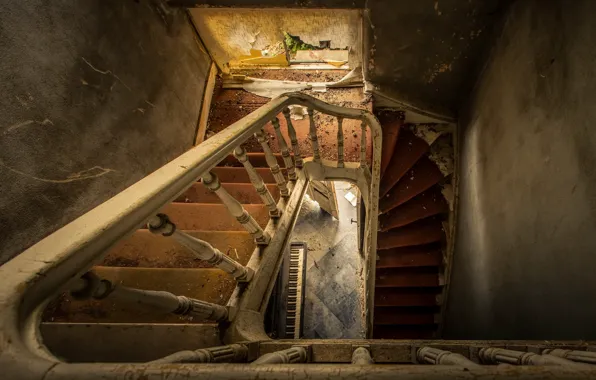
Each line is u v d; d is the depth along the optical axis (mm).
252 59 4539
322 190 4781
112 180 2391
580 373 523
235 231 2199
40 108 1815
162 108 3113
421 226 4094
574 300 1551
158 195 1062
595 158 1421
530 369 536
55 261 733
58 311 1604
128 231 953
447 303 3861
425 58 3391
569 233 1595
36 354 556
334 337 4945
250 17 3516
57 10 1959
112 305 1624
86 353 1265
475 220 3020
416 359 1242
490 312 2537
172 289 1768
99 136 2277
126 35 2602
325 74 4602
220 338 1477
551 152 1793
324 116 4086
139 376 531
